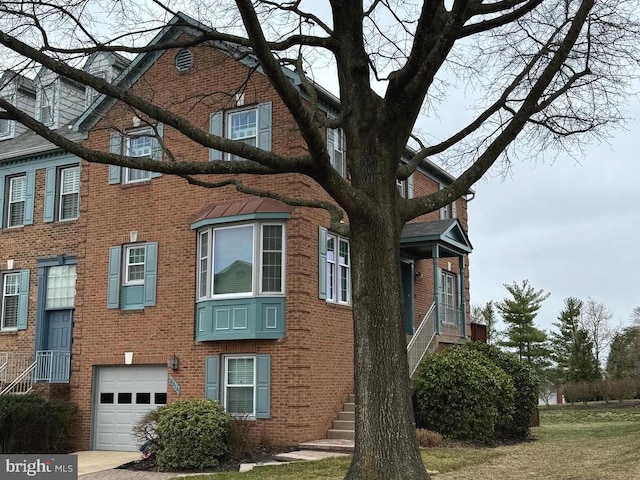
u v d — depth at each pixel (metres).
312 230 16.27
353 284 8.83
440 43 8.27
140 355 17.36
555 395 45.03
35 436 16.84
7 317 20.78
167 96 18.12
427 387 15.54
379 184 8.93
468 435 15.12
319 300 16.30
